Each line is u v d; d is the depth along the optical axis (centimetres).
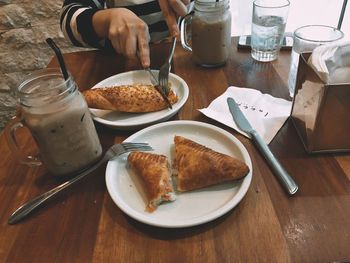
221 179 32
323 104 33
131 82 56
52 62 67
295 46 46
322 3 110
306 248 27
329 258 26
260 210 31
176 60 62
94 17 63
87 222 31
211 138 40
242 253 27
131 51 55
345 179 33
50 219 32
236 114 44
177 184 34
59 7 97
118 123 43
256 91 49
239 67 58
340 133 35
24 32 101
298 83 39
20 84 35
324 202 31
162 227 29
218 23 54
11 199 35
